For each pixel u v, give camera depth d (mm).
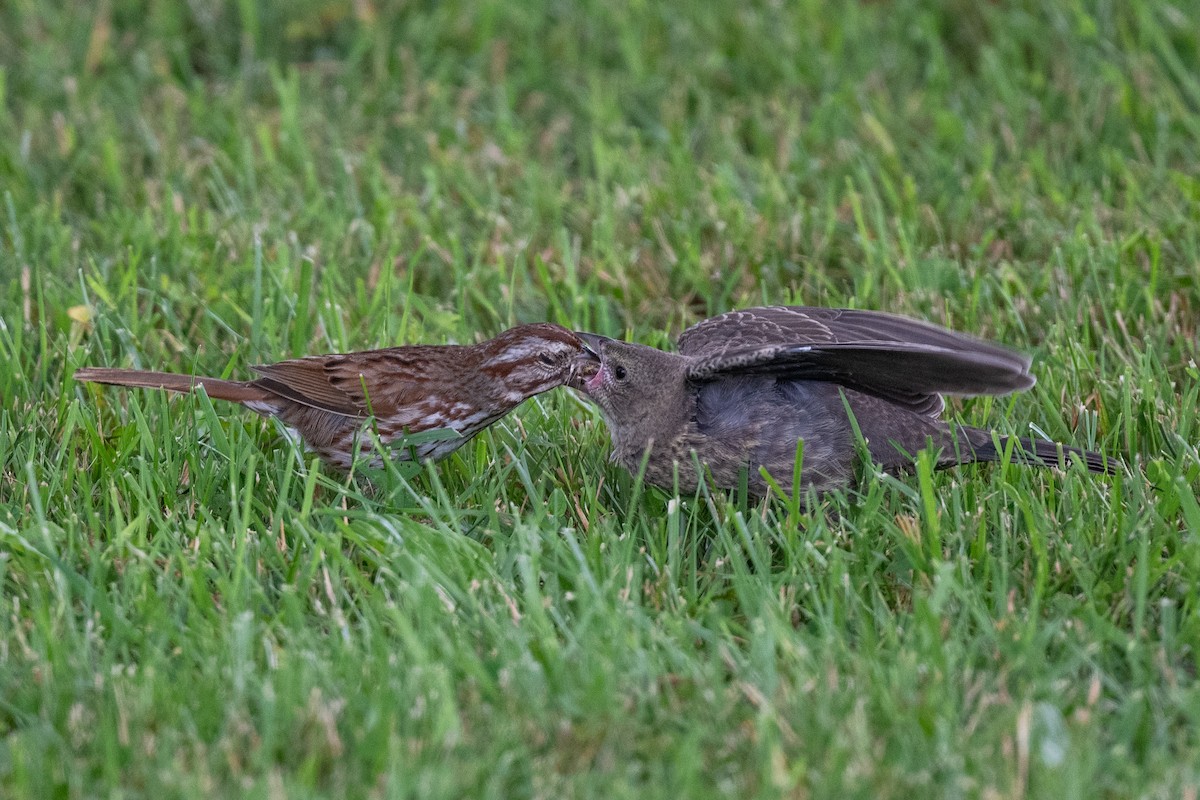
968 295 12742
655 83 17250
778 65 17453
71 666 7852
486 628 8281
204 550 8891
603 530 9375
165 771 6969
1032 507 9305
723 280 13492
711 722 7473
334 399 10289
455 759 7082
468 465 10562
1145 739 7438
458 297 12914
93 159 15289
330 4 18266
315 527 9570
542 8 18531
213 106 16469
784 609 8547
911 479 10070
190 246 13570
